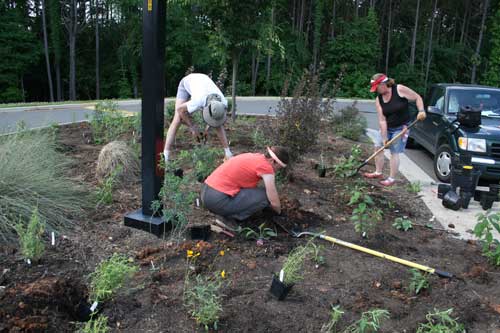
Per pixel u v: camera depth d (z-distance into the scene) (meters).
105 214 4.66
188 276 3.55
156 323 3.00
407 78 31.45
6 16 27.61
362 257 4.13
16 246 3.80
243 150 7.58
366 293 3.51
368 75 30.42
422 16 34.00
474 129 7.19
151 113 4.17
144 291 3.33
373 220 4.75
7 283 3.27
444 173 7.48
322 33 33.66
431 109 8.26
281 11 30.33
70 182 5.08
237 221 4.49
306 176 6.61
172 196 4.29
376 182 6.70
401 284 3.66
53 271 3.51
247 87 29.22
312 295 3.44
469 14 34.47
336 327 3.06
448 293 3.56
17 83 28.98
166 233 4.35
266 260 3.91
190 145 7.64
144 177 4.35
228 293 3.37
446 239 4.75
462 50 33.44
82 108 14.83
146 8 4.02
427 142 8.74
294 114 6.21
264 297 3.35
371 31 30.94
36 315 2.84
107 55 32.16
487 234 4.18
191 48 28.92
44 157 5.53
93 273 3.32
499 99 8.29
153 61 4.08
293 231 4.49
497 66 31.05
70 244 3.98
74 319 2.98
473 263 4.16
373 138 10.29
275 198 4.24
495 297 3.60
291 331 2.99
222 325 3.01
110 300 3.15
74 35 29.38
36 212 3.68
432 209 5.72
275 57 29.34
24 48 28.39
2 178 4.27
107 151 5.81
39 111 13.76
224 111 5.83
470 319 3.27
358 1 33.38
